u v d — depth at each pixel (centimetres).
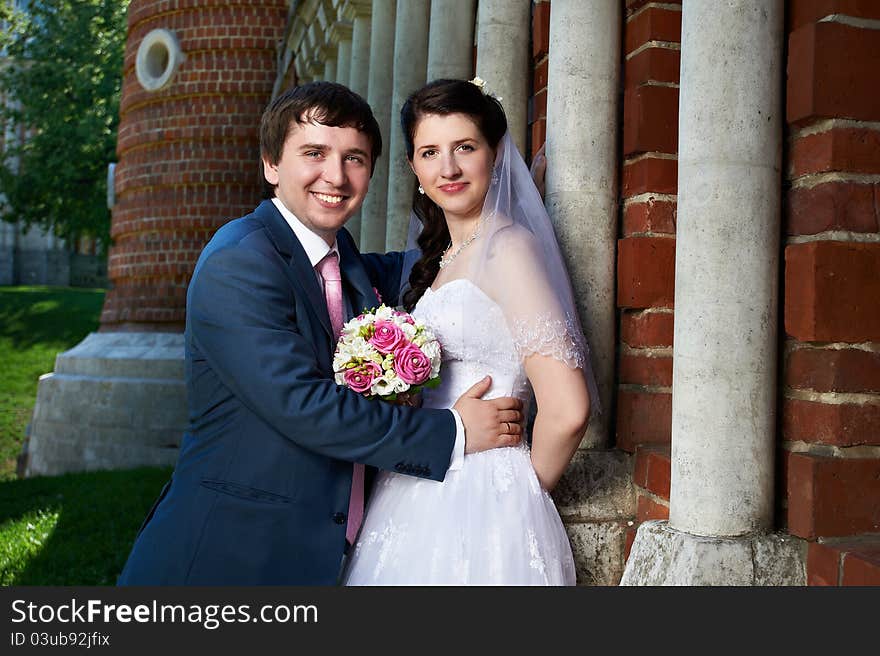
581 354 205
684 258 207
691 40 206
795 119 201
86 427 1130
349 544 218
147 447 1082
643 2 258
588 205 260
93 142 1884
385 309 209
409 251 264
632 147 256
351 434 192
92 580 495
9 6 2266
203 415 205
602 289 261
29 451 1227
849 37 197
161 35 1101
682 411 208
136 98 1138
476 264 213
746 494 201
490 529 200
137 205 1140
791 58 203
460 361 217
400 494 211
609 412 265
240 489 197
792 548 200
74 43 1934
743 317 201
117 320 1173
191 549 196
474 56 413
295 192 213
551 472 208
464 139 218
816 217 200
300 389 191
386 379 196
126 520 677
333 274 224
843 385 196
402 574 201
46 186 1942
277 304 198
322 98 211
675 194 254
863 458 197
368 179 218
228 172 1079
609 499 254
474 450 206
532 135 329
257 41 1073
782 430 212
